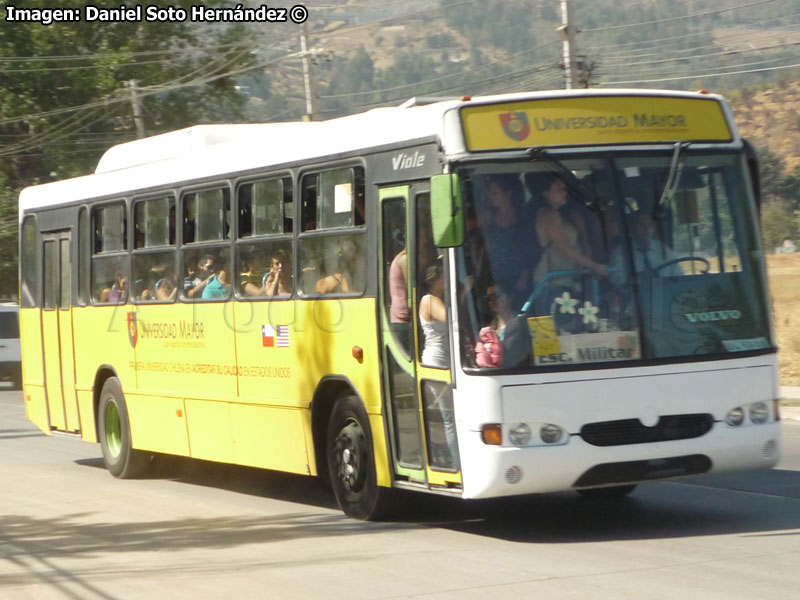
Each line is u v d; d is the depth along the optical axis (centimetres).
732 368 1548
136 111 6762
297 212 1845
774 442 1573
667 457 1511
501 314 1488
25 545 1705
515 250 1504
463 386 1487
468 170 1508
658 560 1409
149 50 7781
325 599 1291
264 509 1944
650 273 1529
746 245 1592
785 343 4634
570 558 1442
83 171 7544
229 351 2027
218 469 2484
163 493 2178
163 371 2227
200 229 2105
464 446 1491
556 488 1488
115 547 1659
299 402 1848
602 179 1534
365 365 1697
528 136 1529
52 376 2644
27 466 2638
